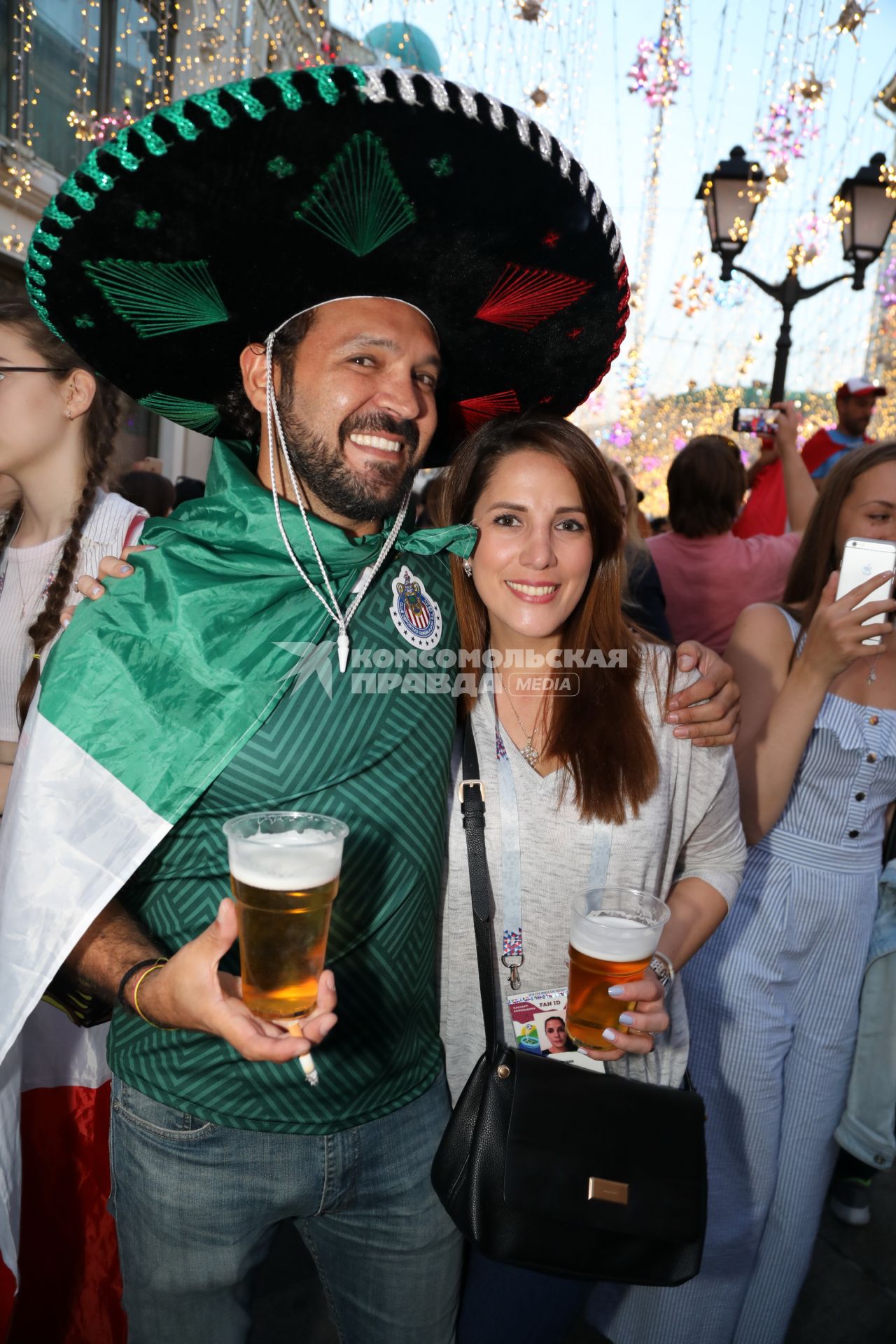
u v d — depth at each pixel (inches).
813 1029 86.2
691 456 166.2
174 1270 57.6
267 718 54.1
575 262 61.7
